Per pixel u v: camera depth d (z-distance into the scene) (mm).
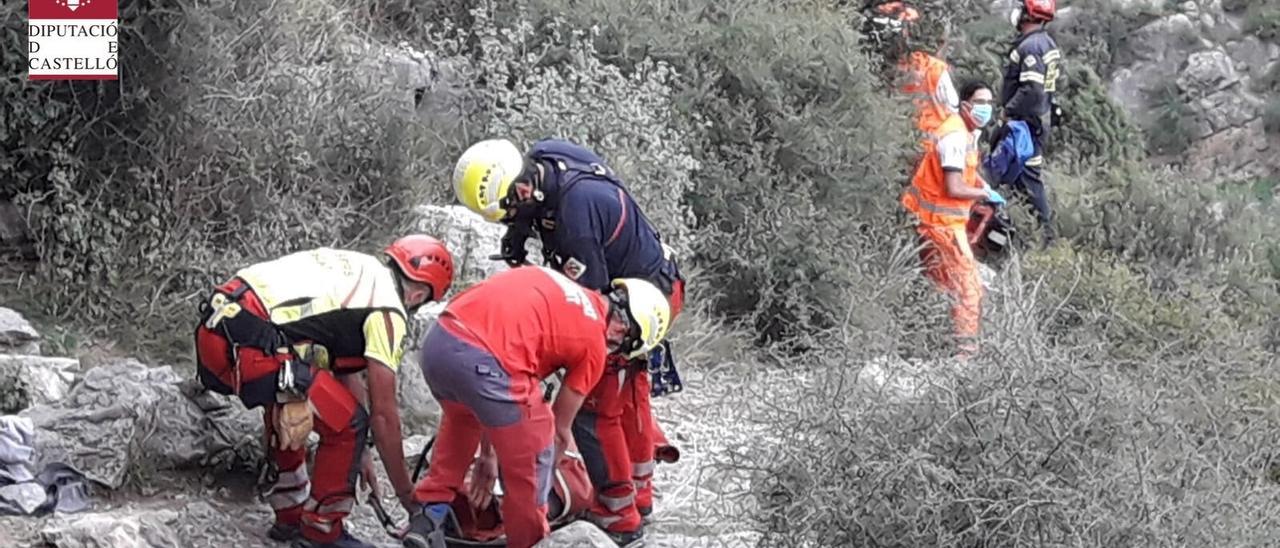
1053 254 9906
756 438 5777
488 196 5285
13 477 5184
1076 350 5500
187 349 6656
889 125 9883
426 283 5242
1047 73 11234
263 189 7434
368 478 5246
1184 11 19125
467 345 4754
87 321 6668
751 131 9531
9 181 6957
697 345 8156
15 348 6230
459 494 5320
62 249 6781
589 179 5336
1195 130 18484
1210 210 13258
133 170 6984
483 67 9289
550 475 4883
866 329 7609
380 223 7918
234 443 5668
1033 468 5012
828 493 5094
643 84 9297
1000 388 5152
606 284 5355
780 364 7969
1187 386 5844
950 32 13836
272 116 7582
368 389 5031
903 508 5012
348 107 8047
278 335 4965
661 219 8508
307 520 5090
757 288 8906
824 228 9008
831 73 9914
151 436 5520
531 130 8648
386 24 9844
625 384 5457
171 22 7023
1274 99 18797
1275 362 8211
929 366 5578
